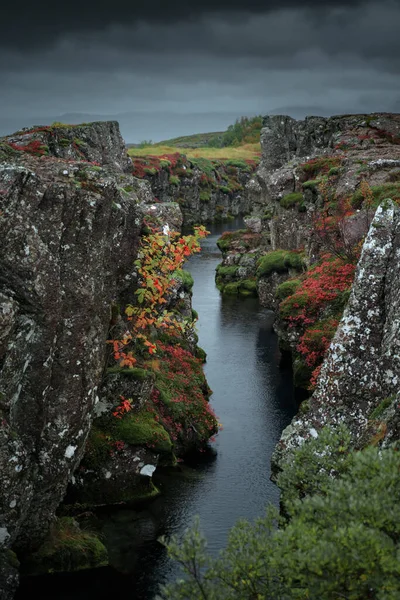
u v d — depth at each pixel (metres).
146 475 24.25
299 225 51.25
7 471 16.05
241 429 31.70
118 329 23.38
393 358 18.75
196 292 63.53
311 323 35.28
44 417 17.47
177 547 10.32
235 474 26.78
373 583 8.86
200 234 23.30
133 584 19.08
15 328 16.20
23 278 15.95
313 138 77.69
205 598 10.25
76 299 17.89
